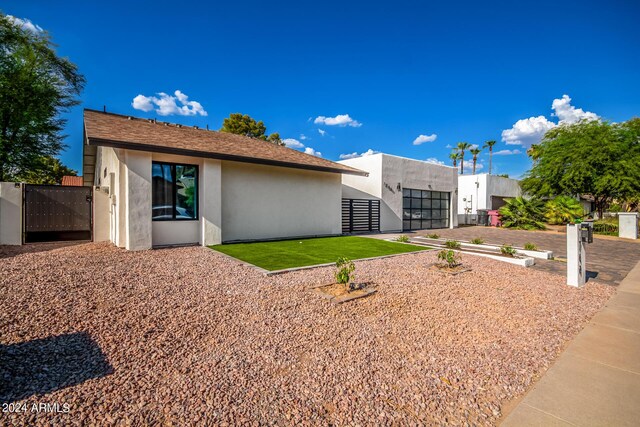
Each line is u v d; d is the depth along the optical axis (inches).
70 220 406.0
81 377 98.5
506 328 161.2
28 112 664.4
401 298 197.6
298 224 495.5
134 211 320.2
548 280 269.7
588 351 139.2
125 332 130.9
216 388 97.1
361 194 724.0
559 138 944.9
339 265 225.5
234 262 277.1
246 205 432.5
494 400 100.7
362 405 93.4
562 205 844.0
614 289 246.4
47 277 197.6
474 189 1096.8
